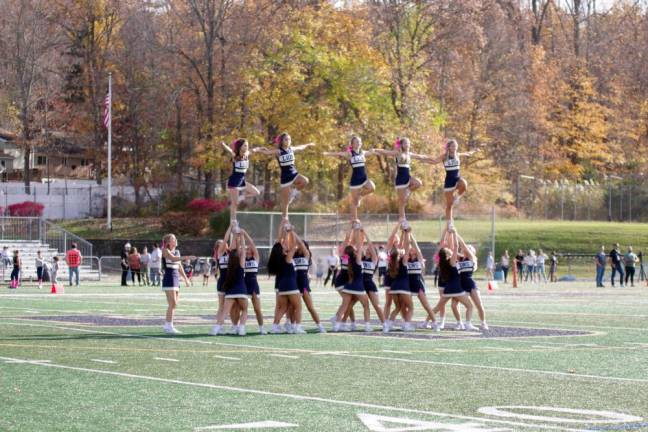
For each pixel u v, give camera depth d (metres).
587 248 80.69
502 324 30.92
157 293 49.22
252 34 84.44
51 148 103.56
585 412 13.84
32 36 95.38
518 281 71.75
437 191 90.81
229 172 88.50
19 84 97.25
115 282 64.06
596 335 26.64
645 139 115.38
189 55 90.81
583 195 100.44
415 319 32.91
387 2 91.12
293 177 27.98
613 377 17.62
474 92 98.50
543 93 108.50
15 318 30.75
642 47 116.75
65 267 66.75
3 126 125.50
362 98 84.12
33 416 13.12
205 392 15.38
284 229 27.20
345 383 16.55
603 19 127.12
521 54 107.31
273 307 38.59
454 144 29.39
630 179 105.25
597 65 119.38
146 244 77.88
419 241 71.94
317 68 83.62
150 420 12.89
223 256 26.75
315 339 25.05
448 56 92.88
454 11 89.31
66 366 18.47
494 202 98.00
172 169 99.12
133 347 22.20
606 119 114.62
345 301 28.08
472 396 15.24
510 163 103.88
